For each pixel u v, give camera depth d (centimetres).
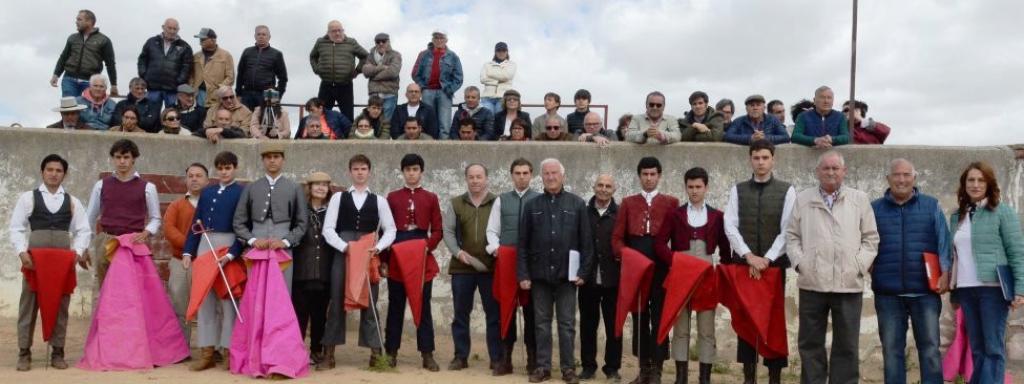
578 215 791
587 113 1180
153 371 810
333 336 823
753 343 755
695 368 910
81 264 823
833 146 1001
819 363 723
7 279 1034
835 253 705
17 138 1041
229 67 1236
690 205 774
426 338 838
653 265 767
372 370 821
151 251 888
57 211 819
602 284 803
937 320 712
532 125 1152
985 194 718
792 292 988
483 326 1025
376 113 1145
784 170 1004
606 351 819
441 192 1045
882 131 1093
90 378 769
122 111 1142
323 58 1227
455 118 1155
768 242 744
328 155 1055
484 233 830
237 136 1080
